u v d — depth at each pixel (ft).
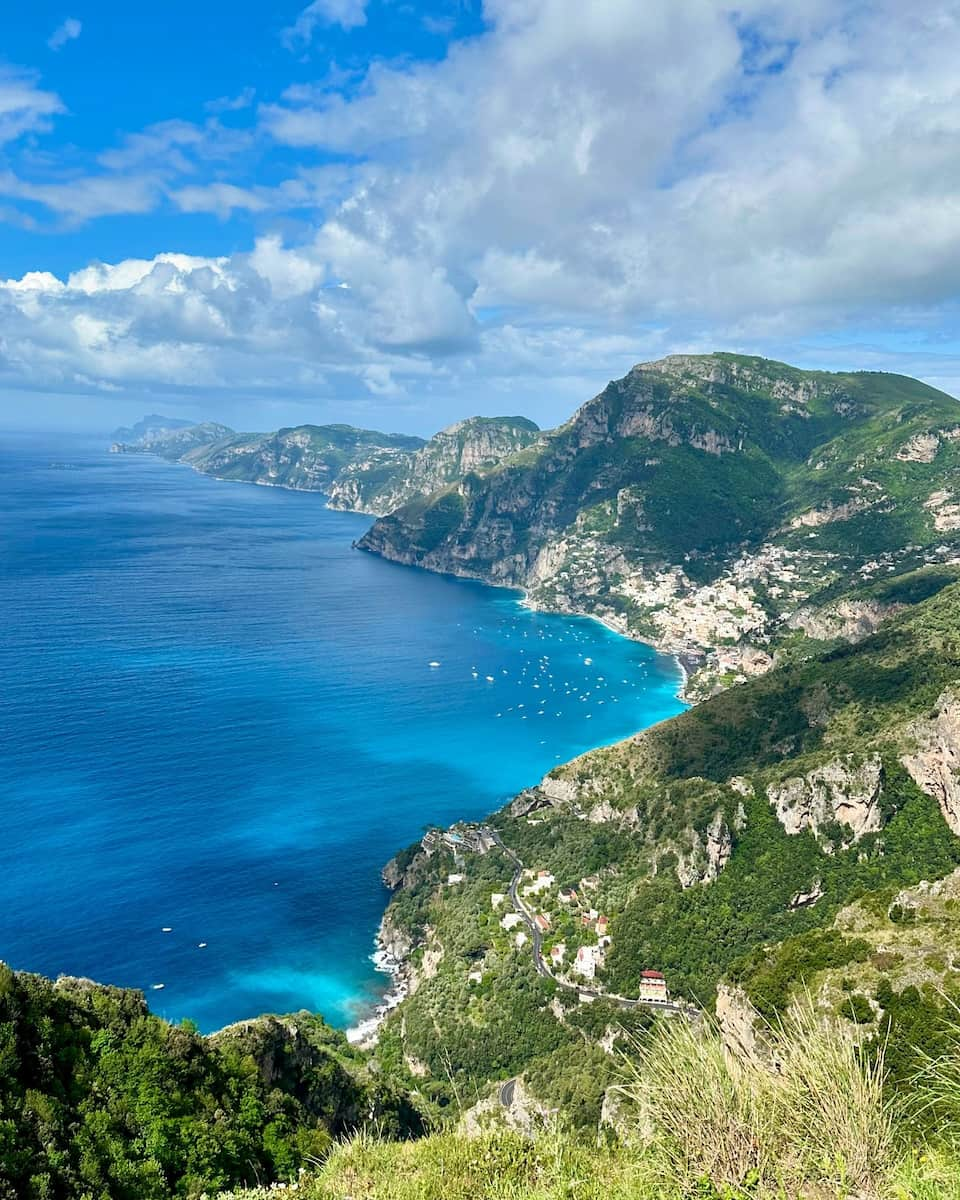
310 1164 153.69
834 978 217.36
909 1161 59.36
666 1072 69.31
